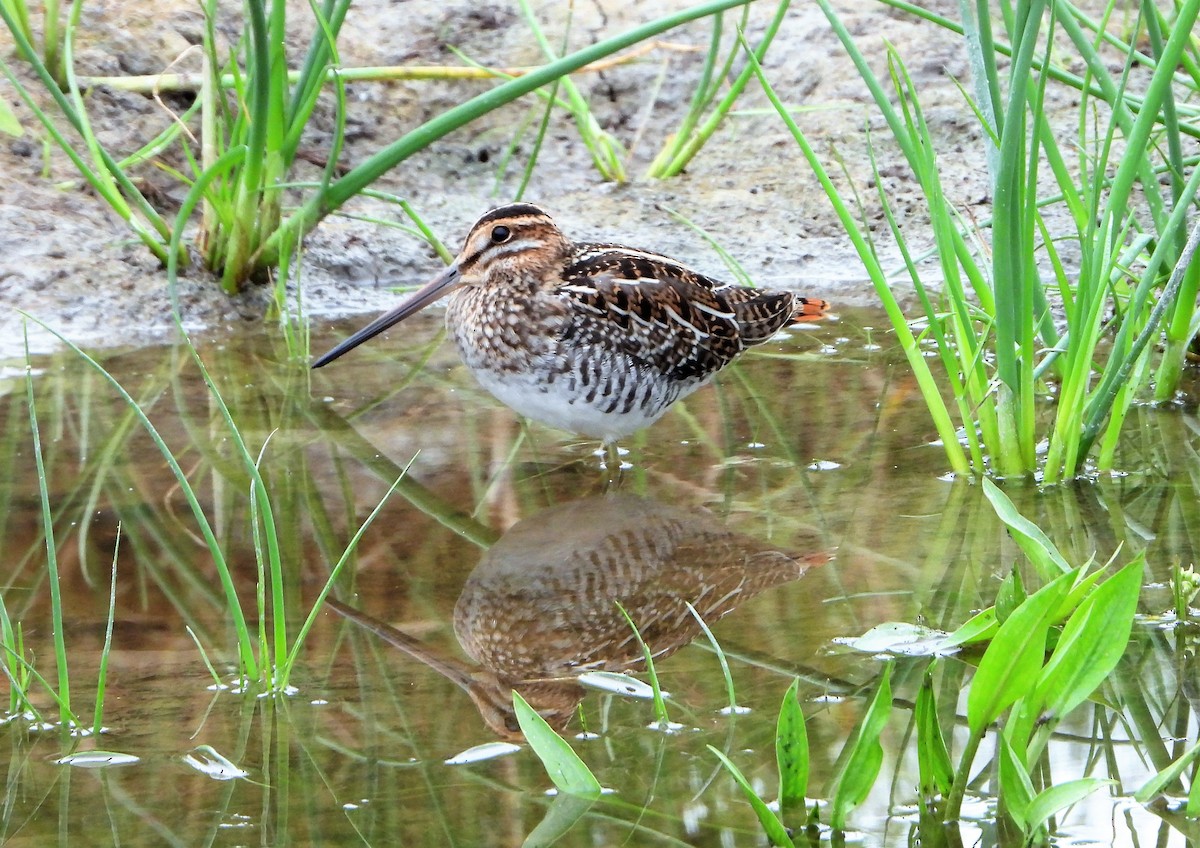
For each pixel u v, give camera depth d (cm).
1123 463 855
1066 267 1199
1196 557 727
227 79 1229
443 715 603
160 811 530
